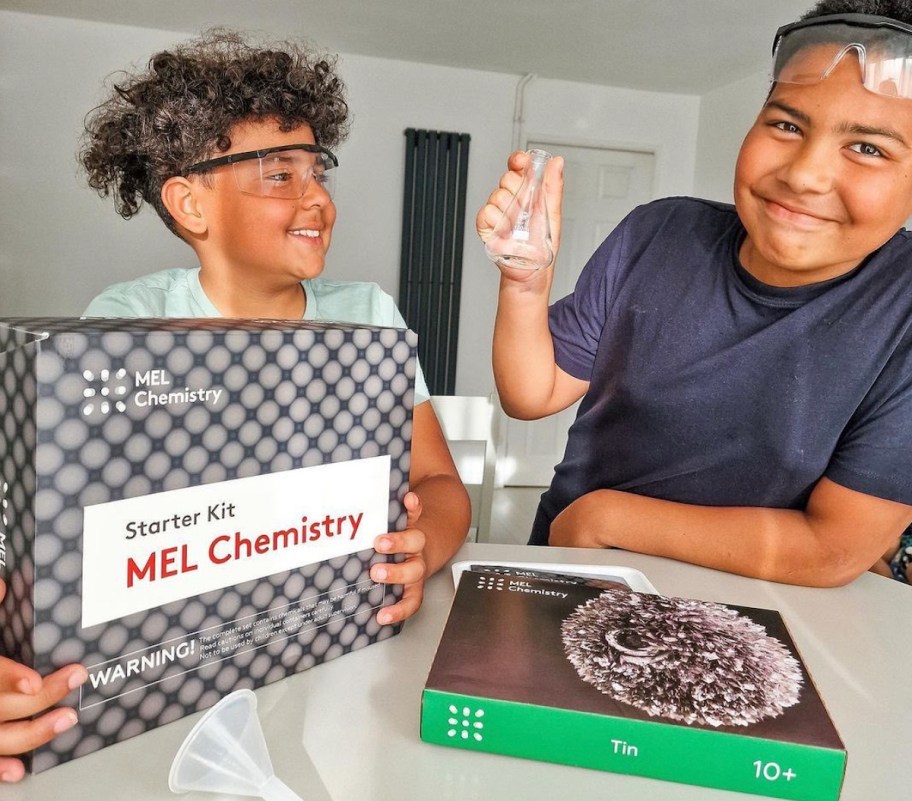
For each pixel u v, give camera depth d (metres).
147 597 0.49
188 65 0.95
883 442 0.98
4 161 3.77
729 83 4.30
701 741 0.48
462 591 0.65
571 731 0.50
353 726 0.54
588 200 4.70
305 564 0.58
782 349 1.06
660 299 1.16
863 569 0.94
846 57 0.81
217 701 0.55
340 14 3.49
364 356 0.58
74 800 0.45
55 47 3.74
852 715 0.61
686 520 0.98
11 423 0.44
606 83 4.50
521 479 4.82
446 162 4.35
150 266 4.00
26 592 0.44
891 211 0.86
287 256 0.96
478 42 3.81
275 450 0.54
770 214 0.92
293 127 0.97
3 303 3.88
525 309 1.06
